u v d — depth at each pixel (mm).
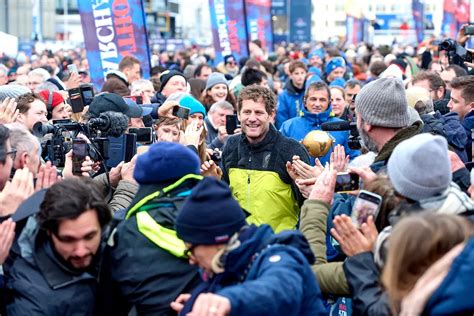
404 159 3541
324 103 8344
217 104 8859
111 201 4844
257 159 5707
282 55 25141
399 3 56562
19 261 3645
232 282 3281
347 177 4000
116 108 5922
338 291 3691
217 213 3191
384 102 4543
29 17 49219
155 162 3703
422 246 2791
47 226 3469
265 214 5641
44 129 5246
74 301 3586
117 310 3785
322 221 3928
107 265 3713
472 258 2613
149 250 3637
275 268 3111
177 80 9500
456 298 2600
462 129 6504
